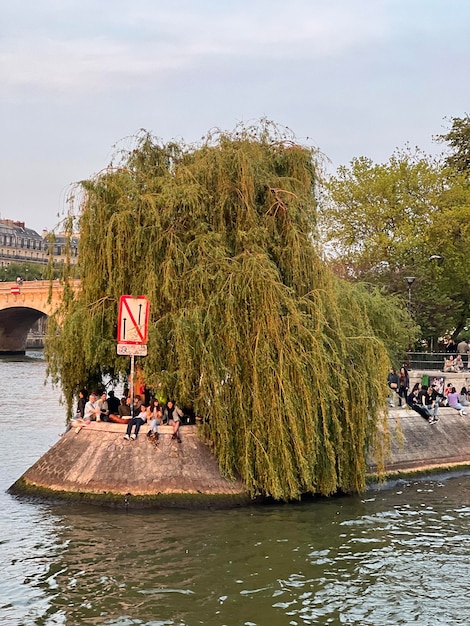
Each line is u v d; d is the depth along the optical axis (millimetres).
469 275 59531
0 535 21609
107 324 25859
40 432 43031
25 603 17234
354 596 18047
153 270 24859
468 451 34406
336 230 60156
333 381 25203
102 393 28078
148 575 18922
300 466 23859
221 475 24844
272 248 25328
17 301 106875
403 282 55812
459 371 46844
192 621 16484
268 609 17156
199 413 25047
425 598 18062
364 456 26500
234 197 25484
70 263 26500
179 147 27422
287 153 26859
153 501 24156
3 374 88562
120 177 25844
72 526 22453
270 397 23844
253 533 22344
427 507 26359
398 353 40438
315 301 25109
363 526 23609
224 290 24250
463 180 62562
